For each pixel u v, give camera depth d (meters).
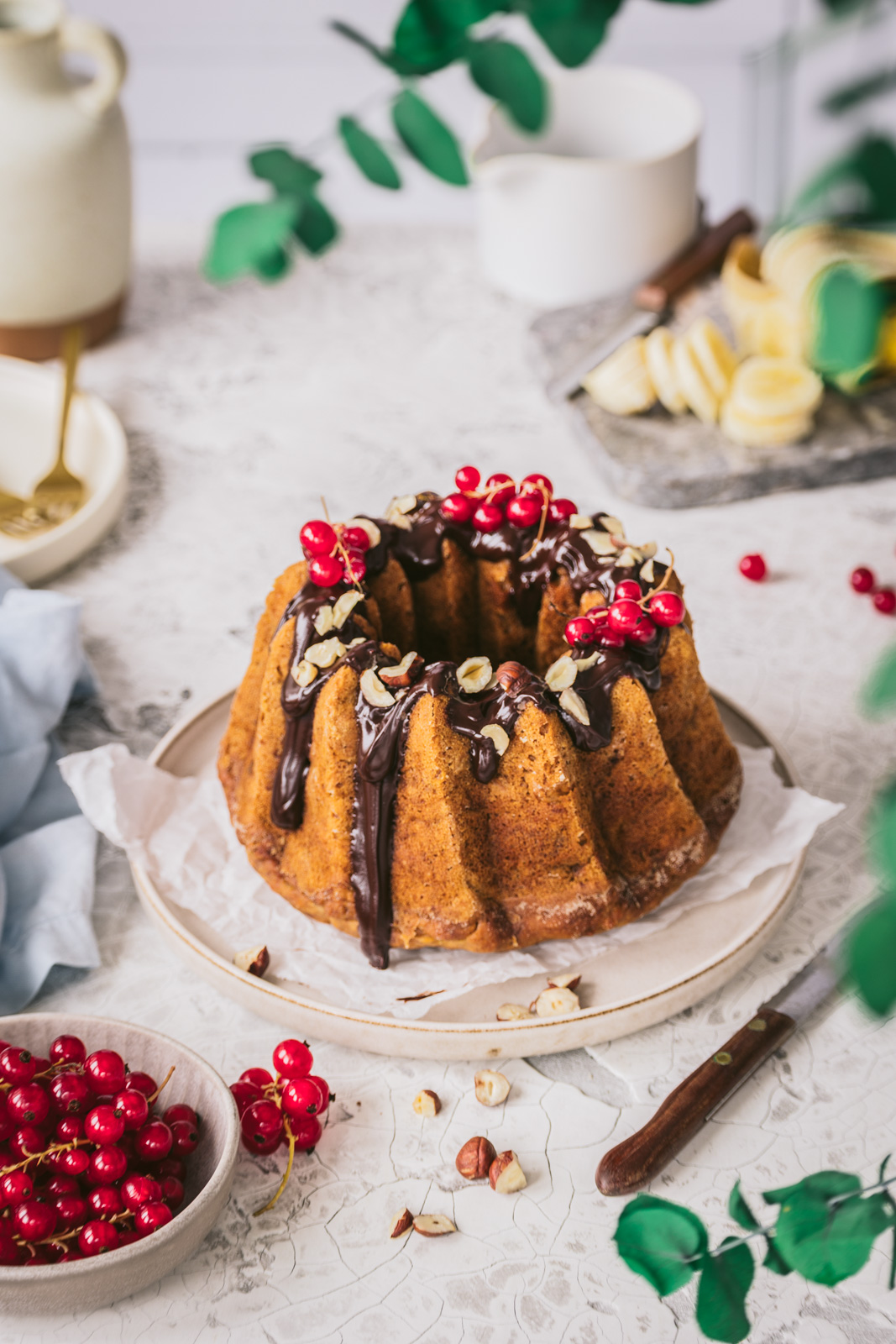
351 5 1.83
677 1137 1.09
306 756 1.15
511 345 1.52
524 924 1.14
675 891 1.16
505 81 0.65
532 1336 1.05
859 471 1.40
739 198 1.87
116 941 1.17
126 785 1.19
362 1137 1.11
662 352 1.42
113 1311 1.07
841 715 1.27
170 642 1.31
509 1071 1.13
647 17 1.80
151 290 1.57
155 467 1.42
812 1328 1.05
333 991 1.14
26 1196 1.05
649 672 1.15
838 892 1.19
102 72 1.41
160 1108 1.09
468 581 1.20
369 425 1.45
